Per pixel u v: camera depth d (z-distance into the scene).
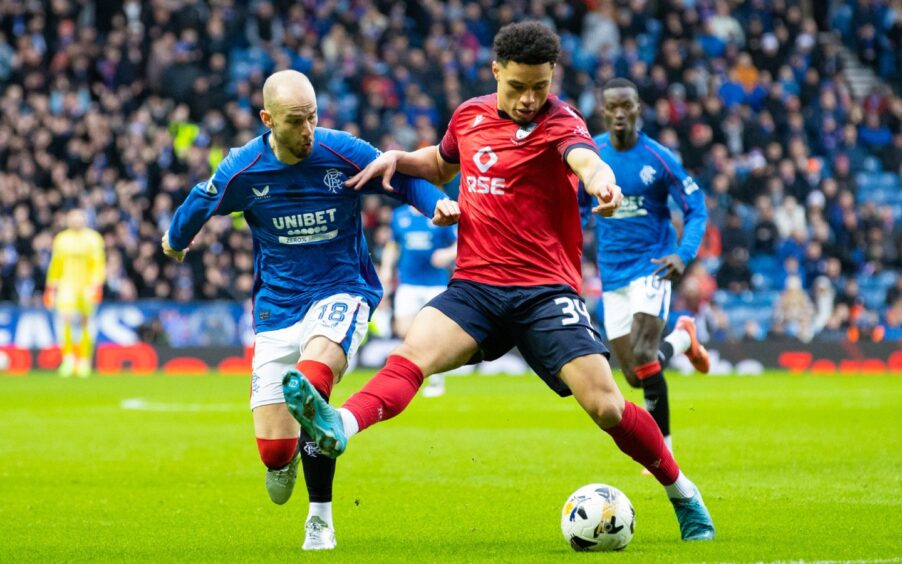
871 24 81.25
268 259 16.34
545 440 28.72
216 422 33.50
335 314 15.66
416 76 66.62
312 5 70.00
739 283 61.69
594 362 14.58
